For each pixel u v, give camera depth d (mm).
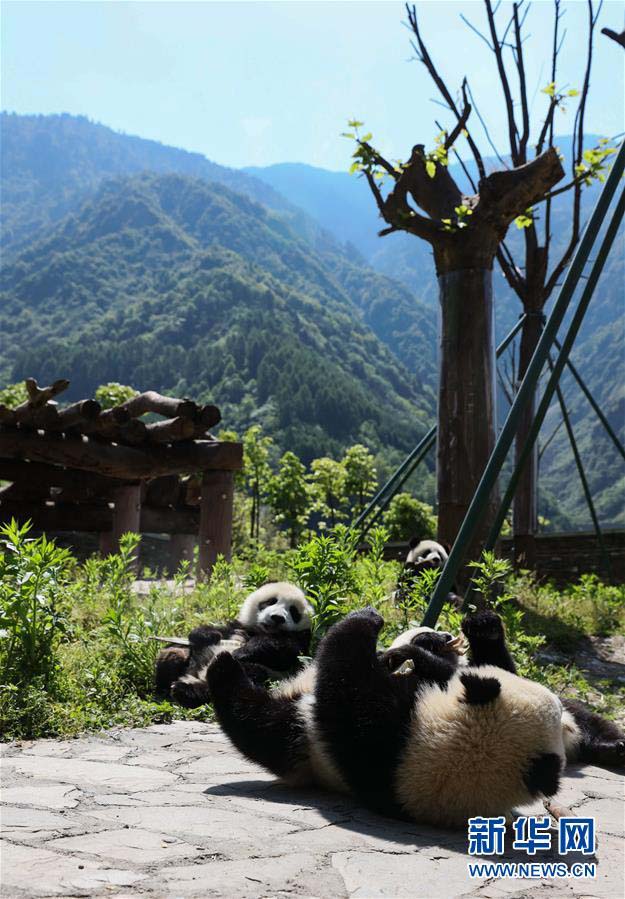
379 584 9102
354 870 3469
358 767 4215
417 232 11898
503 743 3939
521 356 16688
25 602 6938
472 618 4816
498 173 11656
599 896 3428
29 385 13531
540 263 16281
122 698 7023
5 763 5137
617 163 8938
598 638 11688
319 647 4547
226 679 4789
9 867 3191
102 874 3178
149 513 18453
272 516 52000
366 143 12031
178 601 9867
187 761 5422
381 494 14969
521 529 17312
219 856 3518
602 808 4891
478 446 11477
